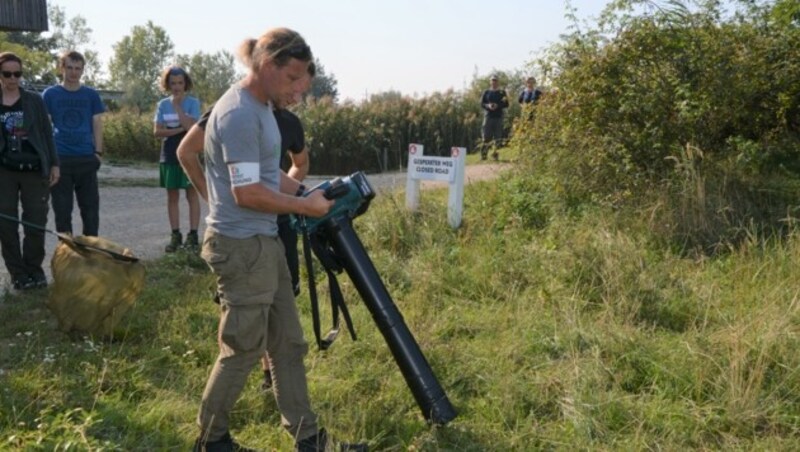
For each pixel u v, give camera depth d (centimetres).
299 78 366
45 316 638
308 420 401
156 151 2698
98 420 411
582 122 927
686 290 641
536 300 637
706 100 884
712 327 571
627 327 562
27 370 496
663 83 895
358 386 483
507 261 729
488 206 948
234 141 359
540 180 957
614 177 896
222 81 6134
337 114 2747
